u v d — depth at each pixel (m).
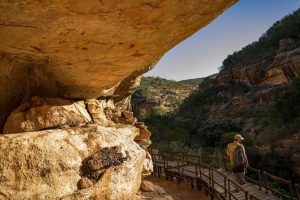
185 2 3.75
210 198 10.93
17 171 3.96
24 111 6.05
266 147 27.66
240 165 9.98
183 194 11.88
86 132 5.21
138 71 10.37
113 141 5.41
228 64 59.94
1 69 5.23
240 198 9.00
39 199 3.95
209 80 61.75
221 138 32.88
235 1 4.14
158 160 16.86
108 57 5.45
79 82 7.06
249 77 47.16
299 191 7.39
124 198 4.89
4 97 5.85
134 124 10.55
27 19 3.81
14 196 3.80
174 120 47.59
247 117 39.66
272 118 32.84
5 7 3.48
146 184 10.77
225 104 46.66
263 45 50.81
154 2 3.63
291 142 25.55
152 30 4.42
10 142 4.15
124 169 5.03
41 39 4.45
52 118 6.17
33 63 5.74
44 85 6.68
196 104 54.12
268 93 39.72
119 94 11.42
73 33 4.32
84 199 4.31
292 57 39.44
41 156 4.22
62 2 3.48
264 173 9.43
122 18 3.96
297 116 29.02
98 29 4.25
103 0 3.50
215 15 4.36
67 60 5.54
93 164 4.71
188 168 14.23
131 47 5.04
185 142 34.16
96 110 8.50
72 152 4.61
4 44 4.60
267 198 8.77
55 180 4.19
